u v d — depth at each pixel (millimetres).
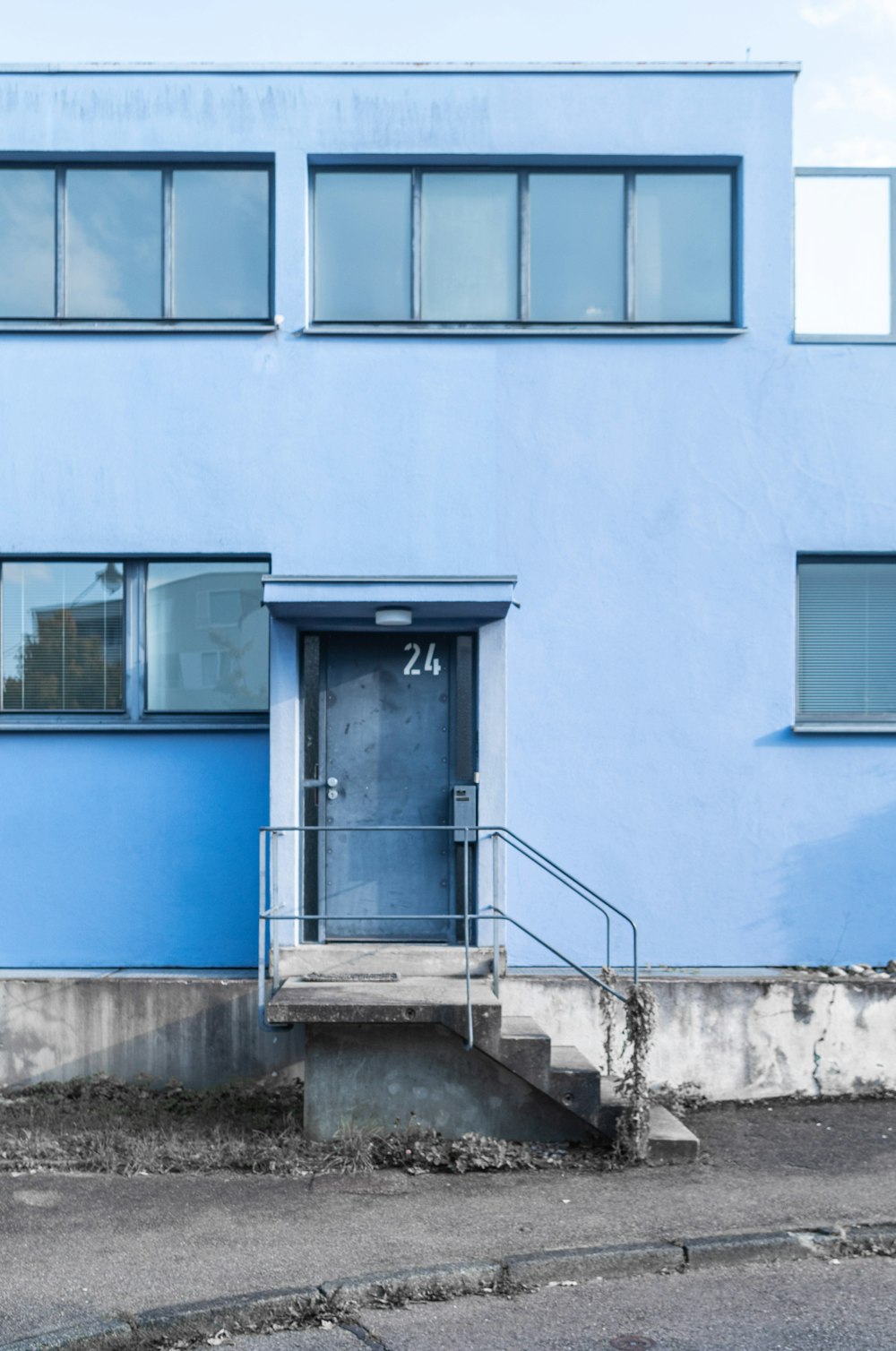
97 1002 8945
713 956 9656
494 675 9383
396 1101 7773
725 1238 6082
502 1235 6164
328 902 9445
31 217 9992
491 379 9789
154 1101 8672
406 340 9805
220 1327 5297
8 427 9781
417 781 9531
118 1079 8914
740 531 9805
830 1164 7363
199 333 9797
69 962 9664
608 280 10016
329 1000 7738
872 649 9984
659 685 9742
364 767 9531
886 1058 8945
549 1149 7594
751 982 8930
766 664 9781
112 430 9781
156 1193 6855
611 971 8578
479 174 10031
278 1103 8641
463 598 8594
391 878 9477
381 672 9555
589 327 9844
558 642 9727
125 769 9727
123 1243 6090
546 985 8891
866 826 9742
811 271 10055
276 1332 5281
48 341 9805
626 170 10055
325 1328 5316
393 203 10008
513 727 9703
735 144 9906
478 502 9750
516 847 8859
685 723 9742
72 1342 5062
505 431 9781
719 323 10008
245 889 9664
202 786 9711
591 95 9875
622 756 9703
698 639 9766
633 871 9664
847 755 9758
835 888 9711
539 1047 7574
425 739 9539
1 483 9781
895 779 9766
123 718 9844
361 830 9203
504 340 9812
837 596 10023
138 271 9969
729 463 9820
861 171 10109
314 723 9531
